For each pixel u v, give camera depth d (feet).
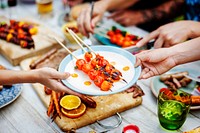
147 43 3.39
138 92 2.87
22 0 4.83
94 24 3.83
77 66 2.72
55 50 3.47
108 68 2.64
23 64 3.40
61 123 2.59
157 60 2.84
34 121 2.69
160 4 5.06
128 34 3.76
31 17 4.40
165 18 4.65
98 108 2.73
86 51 2.86
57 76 2.52
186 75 3.04
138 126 2.62
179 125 2.54
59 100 2.77
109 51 2.95
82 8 4.33
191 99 2.56
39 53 3.60
